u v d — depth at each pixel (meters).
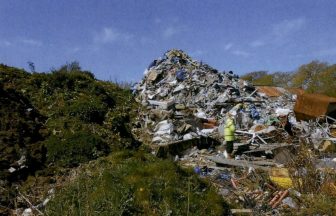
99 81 23.67
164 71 27.77
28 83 17.45
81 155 12.61
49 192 10.48
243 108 23.02
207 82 26.38
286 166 12.77
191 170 10.80
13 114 13.77
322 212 9.89
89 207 8.49
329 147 16.28
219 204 9.61
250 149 16.33
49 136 13.72
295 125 19.97
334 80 49.66
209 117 22.38
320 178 11.31
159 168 10.22
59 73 19.12
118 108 20.22
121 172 10.10
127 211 8.55
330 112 20.00
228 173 13.07
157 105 22.34
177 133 18.58
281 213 10.02
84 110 16.05
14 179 11.20
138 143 17.08
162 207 8.85
